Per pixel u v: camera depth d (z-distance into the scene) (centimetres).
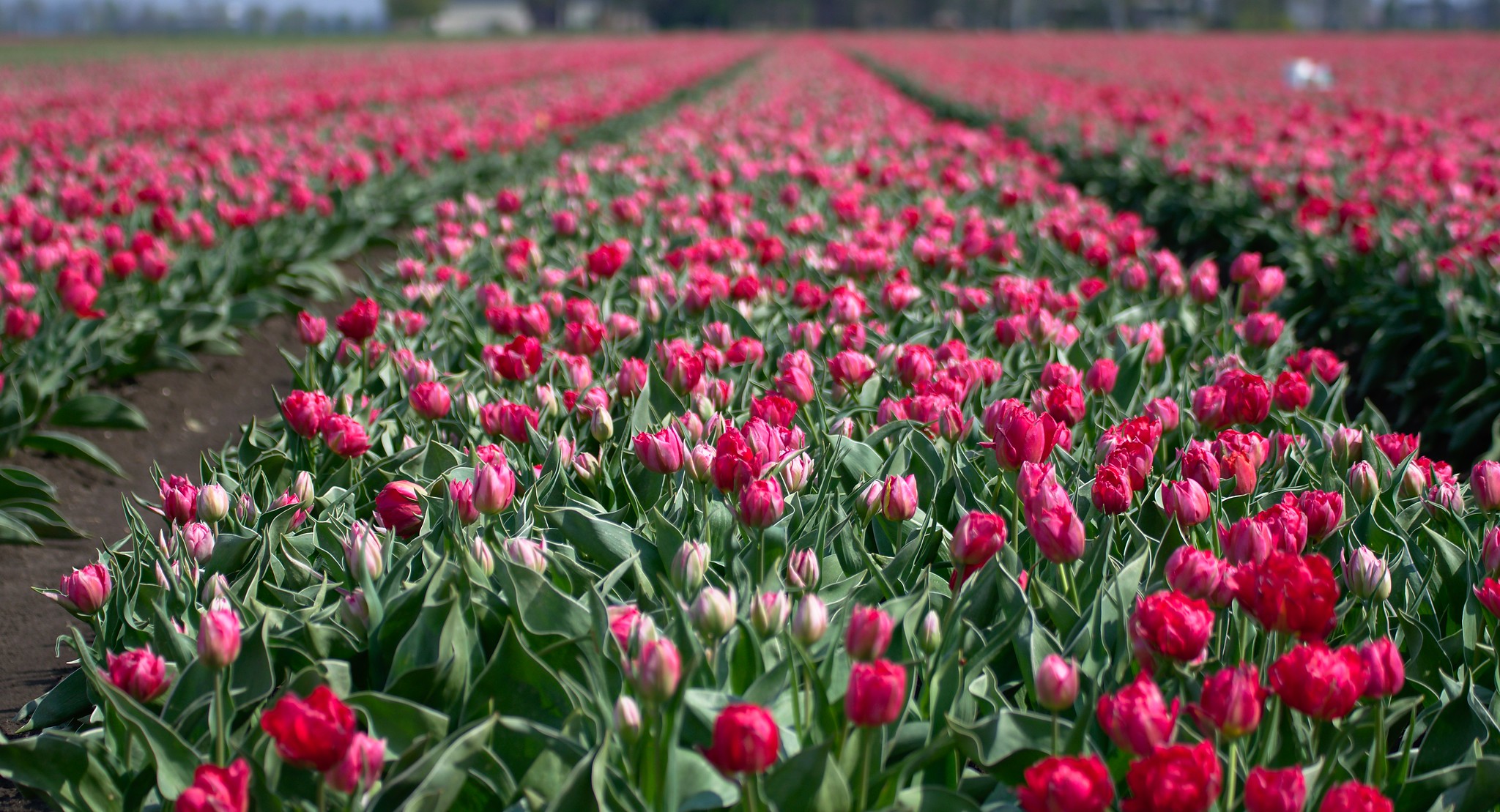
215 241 841
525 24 13888
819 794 204
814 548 297
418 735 232
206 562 307
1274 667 204
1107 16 12062
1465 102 1966
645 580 280
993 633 270
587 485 347
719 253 618
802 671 247
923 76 2845
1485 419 601
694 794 218
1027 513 257
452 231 705
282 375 756
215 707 225
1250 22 10931
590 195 909
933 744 219
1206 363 479
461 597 256
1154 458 354
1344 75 3080
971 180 989
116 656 256
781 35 8256
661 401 400
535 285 628
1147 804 180
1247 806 187
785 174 1069
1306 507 284
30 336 580
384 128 1493
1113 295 608
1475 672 271
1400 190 901
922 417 348
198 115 1662
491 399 435
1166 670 242
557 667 246
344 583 295
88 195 780
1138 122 1450
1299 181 953
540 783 221
